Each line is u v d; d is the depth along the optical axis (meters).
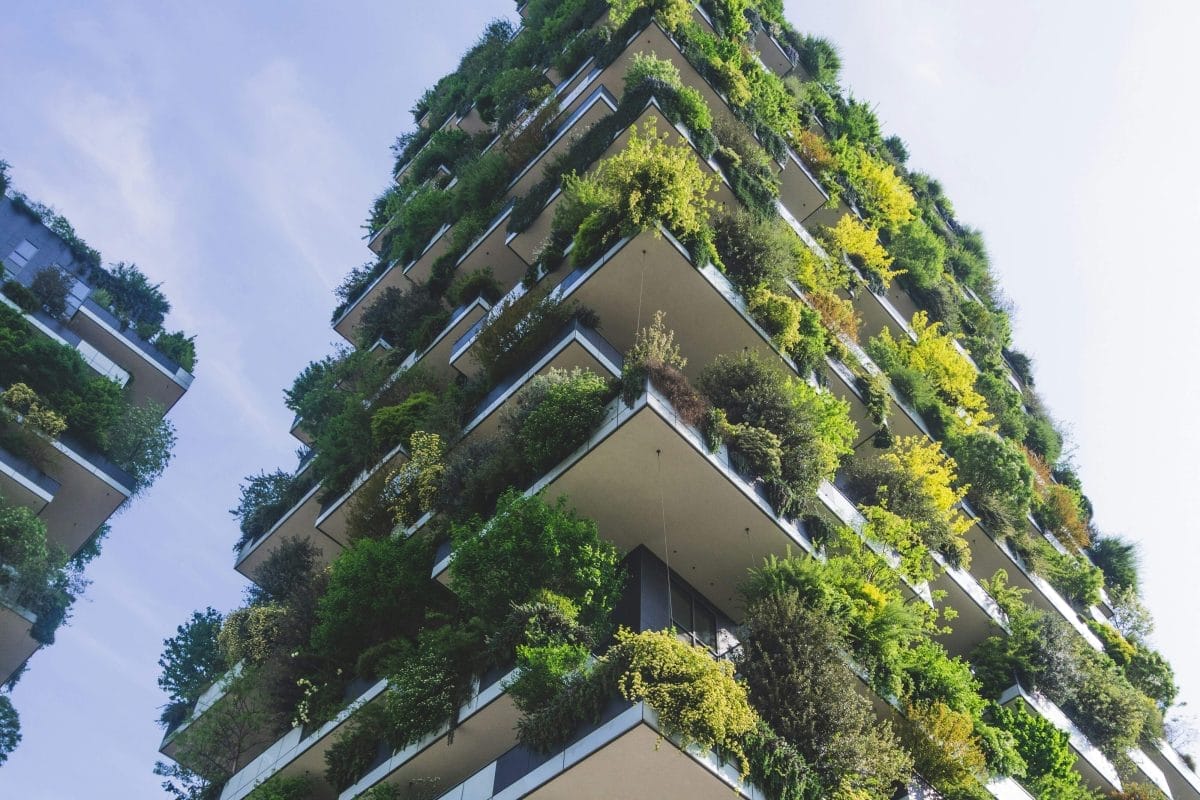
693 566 21.47
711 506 20.14
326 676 22.12
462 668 18.67
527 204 29.19
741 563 21.17
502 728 17.81
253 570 31.11
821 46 45.56
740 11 37.66
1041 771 22.73
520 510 19.23
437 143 42.34
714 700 14.71
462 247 33.00
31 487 30.33
